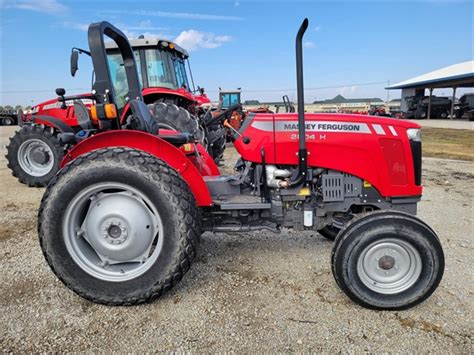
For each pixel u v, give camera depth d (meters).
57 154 5.55
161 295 2.31
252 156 2.66
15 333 2.05
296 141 2.60
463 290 2.49
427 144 10.95
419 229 2.16
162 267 2.22
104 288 2.25
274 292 2.47
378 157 2.55
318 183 2.67
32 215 4.14
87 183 2.19
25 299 2.38
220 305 2.31
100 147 2.39
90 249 2.39
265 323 2.13
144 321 2.15
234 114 3.59
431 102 28.59
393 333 2.04
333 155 2.57
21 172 5.66
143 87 6.32
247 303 2.34
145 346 1.95
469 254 3.07
